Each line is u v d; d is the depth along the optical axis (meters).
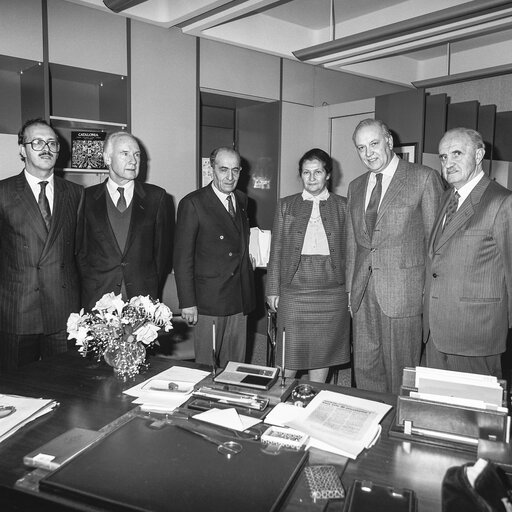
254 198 5.80
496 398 1.37
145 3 4.09
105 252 2.78
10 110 4.05
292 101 5.57
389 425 1.48
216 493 1.08
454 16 3.33
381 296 2.49
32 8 3.70
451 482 1.02
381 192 2.52
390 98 4.76
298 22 5.17
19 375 1.85
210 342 2.98
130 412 1.54
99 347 2.06
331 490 1.12
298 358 2.88
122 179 2.84
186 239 2.94
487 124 5.26
